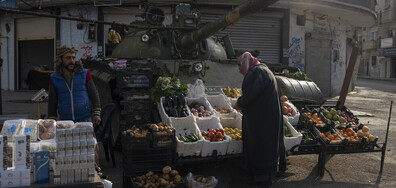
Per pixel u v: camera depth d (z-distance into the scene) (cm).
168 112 547
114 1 1609
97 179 324
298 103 689
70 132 317
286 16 1775
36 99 671
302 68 1864
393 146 754
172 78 604
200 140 483
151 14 813
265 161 454
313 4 1684
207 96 619
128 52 806
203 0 1556
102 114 561
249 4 488
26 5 1814
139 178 445
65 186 308
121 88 584
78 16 1723
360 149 564
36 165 310
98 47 1706
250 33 1741
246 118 467
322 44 1962
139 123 593
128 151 450
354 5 1859
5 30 2044
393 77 4209
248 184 488
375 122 1065
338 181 535
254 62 477
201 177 468
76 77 482
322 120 626
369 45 4550
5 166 300
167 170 451
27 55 2112
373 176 559
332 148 553
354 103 1589
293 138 532
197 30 691
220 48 861
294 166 609
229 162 603
